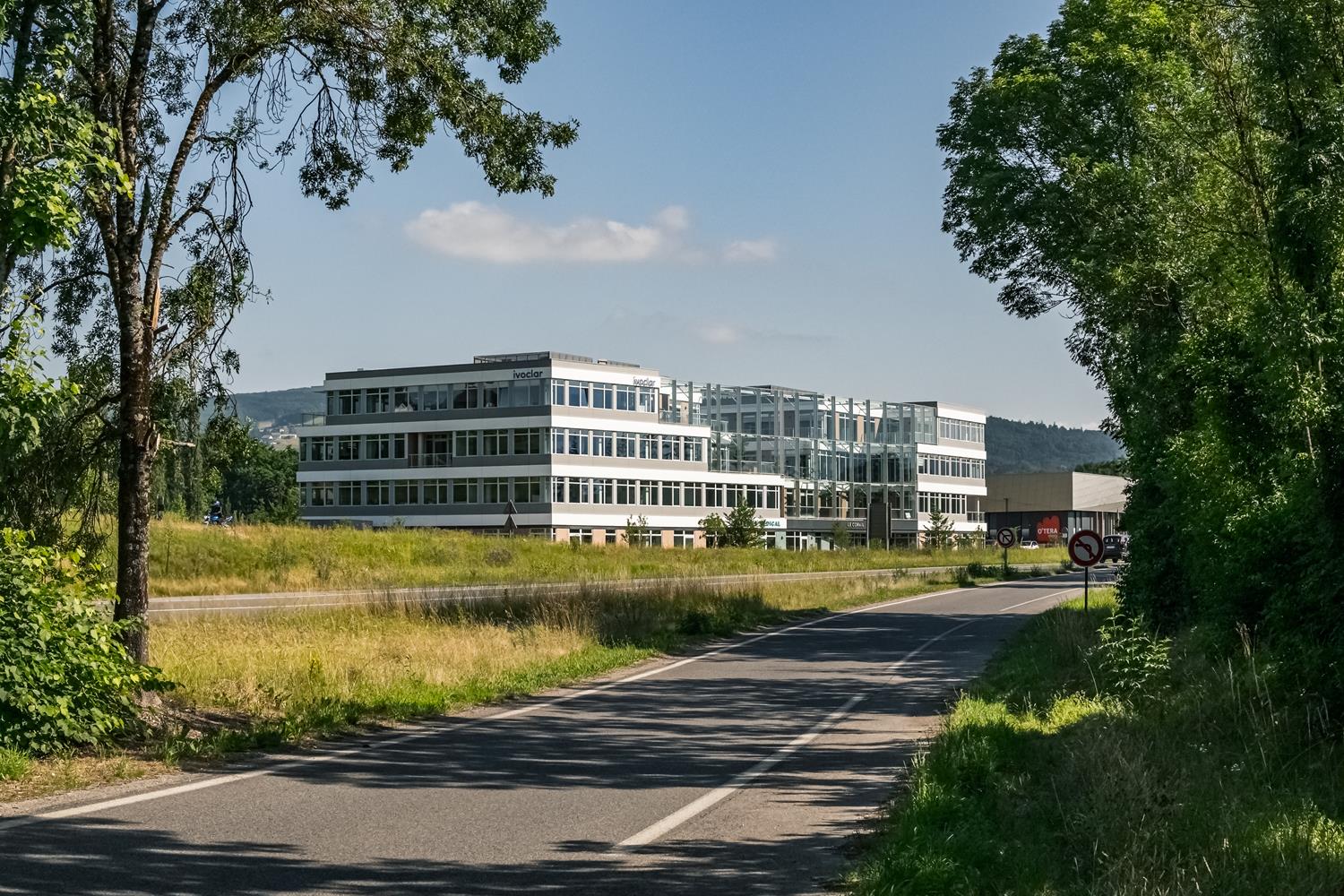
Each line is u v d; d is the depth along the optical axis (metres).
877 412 123.69
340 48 14.81
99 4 13.33
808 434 116.19
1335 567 11.93
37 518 13.66
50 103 10.92
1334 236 12.96
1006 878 7.22
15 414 10.79
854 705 16.86
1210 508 14.58
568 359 97.31
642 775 11.35
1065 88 28.78
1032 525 145.12
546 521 93.75
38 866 7.32
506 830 8.89
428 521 98.19
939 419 129.75
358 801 9.83
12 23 11.09
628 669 21.81
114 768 10.83
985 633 30.45
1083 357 28.22
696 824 9.19
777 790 10.61
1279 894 6.87
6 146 10.94
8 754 10.43
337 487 102.38
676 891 7.27
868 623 34.22
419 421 99.06
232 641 20.50
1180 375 18.03
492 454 96.00
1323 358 12.38
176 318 14.34
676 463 102.50
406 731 13.97
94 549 13.96
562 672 20.14
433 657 19.88
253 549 52.34
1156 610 20.61
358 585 46.00
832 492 118.00
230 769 11.16
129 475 13.45
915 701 17.36
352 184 15.55
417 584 47.06
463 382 97.56
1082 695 15.50
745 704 16.95
